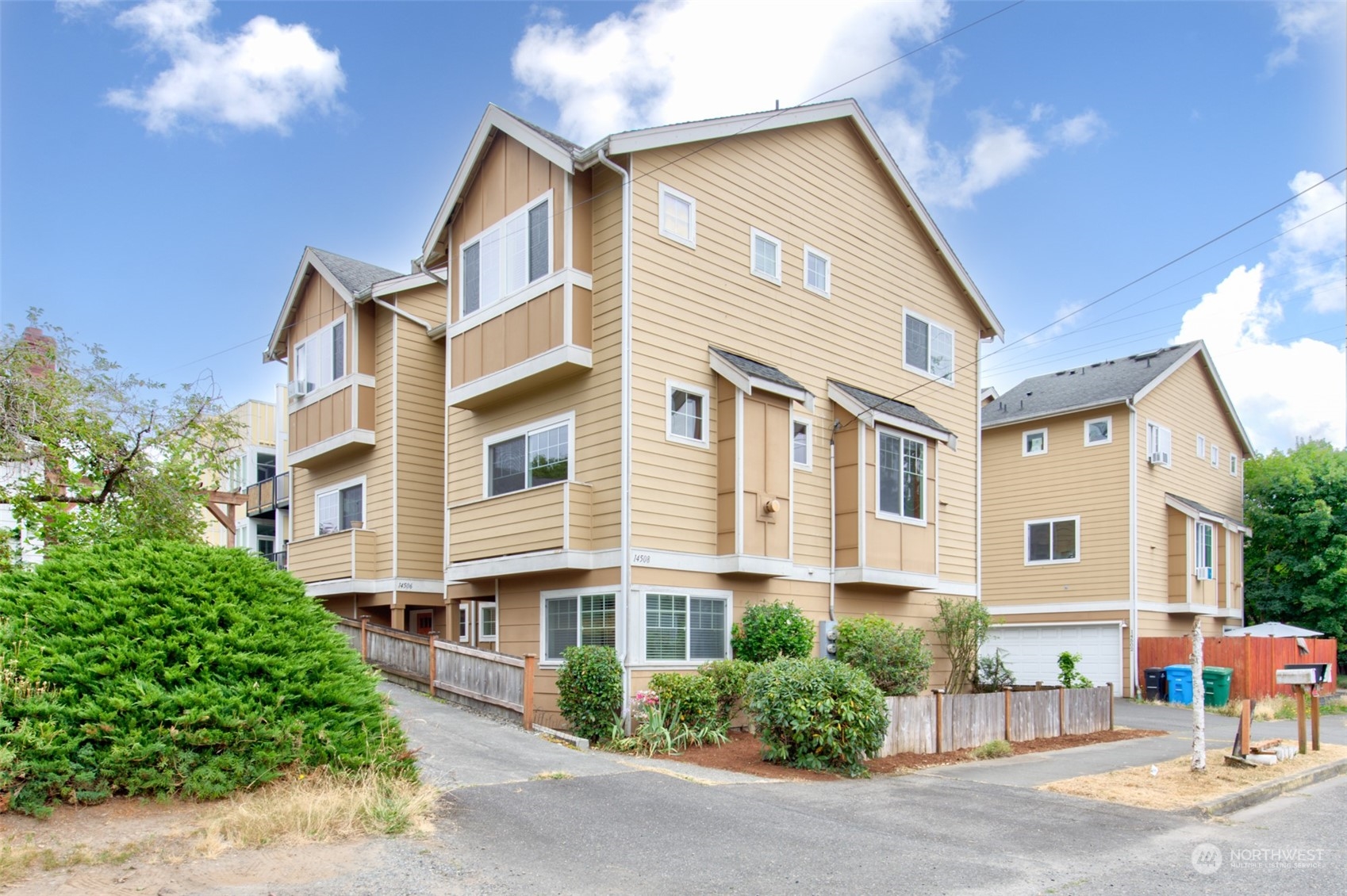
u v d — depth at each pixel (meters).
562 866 7.12
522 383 15.17
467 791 9.10
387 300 19.83
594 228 14.67
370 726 8.98
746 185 16.02
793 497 16.06
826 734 11.38
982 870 7.53
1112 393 26.94
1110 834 8.93
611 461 13.87
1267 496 33.12
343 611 20.28
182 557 9.24
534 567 14.28
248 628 8.81
